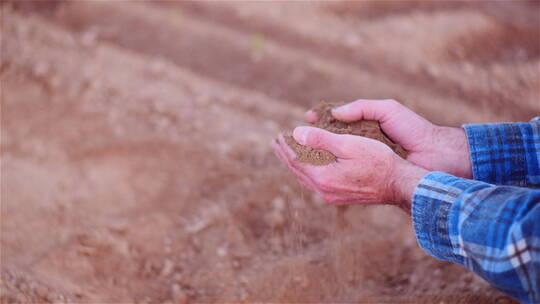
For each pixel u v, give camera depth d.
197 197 1.44
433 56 2.33
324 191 1.10
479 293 1.23
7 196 1.35
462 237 0.92
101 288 1.24
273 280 1.27
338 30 2.38
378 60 2.24
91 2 2.14
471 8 2.67
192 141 1.56
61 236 1.31
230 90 1.88
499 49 2.44
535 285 0.88
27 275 1.21
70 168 1.46
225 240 1.36
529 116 2.03
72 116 1.57
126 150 1.51
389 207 1.44
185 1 2.35
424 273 1.29
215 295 1.25
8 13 1.93
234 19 2.32
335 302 1.24
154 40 2.07
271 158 1.54
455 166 1.16
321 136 1.07
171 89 1.77
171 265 1.30
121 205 1.41
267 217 1.40
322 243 1.35
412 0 2.65
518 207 0.89
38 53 1.74
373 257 1.33
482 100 2.10
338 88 2.02
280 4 2.49
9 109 1.55
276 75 2.03
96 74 1.72
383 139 1.17
